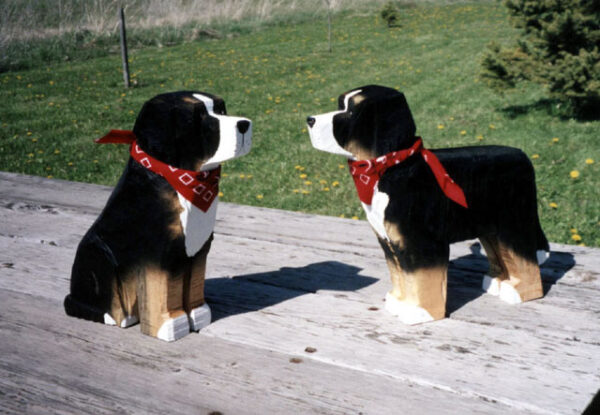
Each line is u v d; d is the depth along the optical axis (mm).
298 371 1857
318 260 2875
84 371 1866
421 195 2127
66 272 2688
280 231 3312
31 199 3900
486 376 1812
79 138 8000
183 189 1947
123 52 11242
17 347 2016
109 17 18000
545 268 2719
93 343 2051
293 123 8703
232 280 2637
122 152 7457
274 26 20312
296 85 11414
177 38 17656
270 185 6207
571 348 1984
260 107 9789
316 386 1772
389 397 1711
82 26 17141
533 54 7699
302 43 16625
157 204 1989
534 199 2346
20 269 2719
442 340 2049
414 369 1857
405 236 2127
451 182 2111
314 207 5531
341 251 2996
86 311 2217
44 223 3408
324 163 6871
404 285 2227
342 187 6066
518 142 7102
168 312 2074
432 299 2189
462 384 1768
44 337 2092
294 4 22594
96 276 2156
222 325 2182
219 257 2922
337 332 2119
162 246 2004
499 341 2037
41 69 13594
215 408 1668
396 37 16797
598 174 5910
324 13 22250
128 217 2051
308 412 1645
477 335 2084
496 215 2283
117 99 10406
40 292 2471
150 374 1848
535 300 2381
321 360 1924
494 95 9484
